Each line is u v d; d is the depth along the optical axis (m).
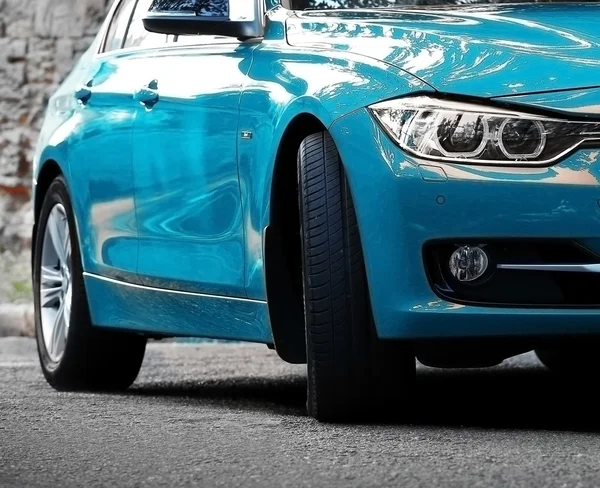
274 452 4.18
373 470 3.80
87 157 6.50
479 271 4.52
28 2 13.52
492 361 4.82
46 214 7.02
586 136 4.45
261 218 5.09
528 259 4.50
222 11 5.48
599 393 6.28
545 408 5.57
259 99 5.17
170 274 5.85
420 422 4.86
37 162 7.11
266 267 5.05
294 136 4.97
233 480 3.72
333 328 4.71
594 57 4.60
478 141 4.48
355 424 4.80
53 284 7.04
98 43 6.98
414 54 4.74
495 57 4.63
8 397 6.18
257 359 8.72
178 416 5.18
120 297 6.34
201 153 5.55
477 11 5.24
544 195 4.42
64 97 7.01
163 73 5.97
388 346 4.71
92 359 6.65
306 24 5.30
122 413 5.32
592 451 4.07
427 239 4.50
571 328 4.50
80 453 4.25
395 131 4.55
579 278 4.54
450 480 3.61
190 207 5.65
